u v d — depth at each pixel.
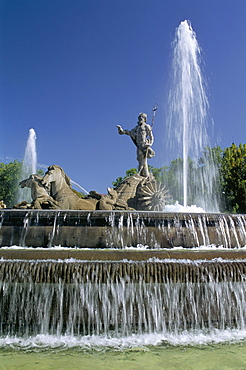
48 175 11.05
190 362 4.29
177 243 8.55
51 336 5.30
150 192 14.20
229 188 39.97
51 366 4.13
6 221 8.60
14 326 5.43
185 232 8.64
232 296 5.69
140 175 15.02
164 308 5.52
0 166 47.44
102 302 5.41
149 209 13.91
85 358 4.40
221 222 8.87
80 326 5.41
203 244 8.64
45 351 4.66
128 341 5.08
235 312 5.68
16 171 46.91
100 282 5.40
